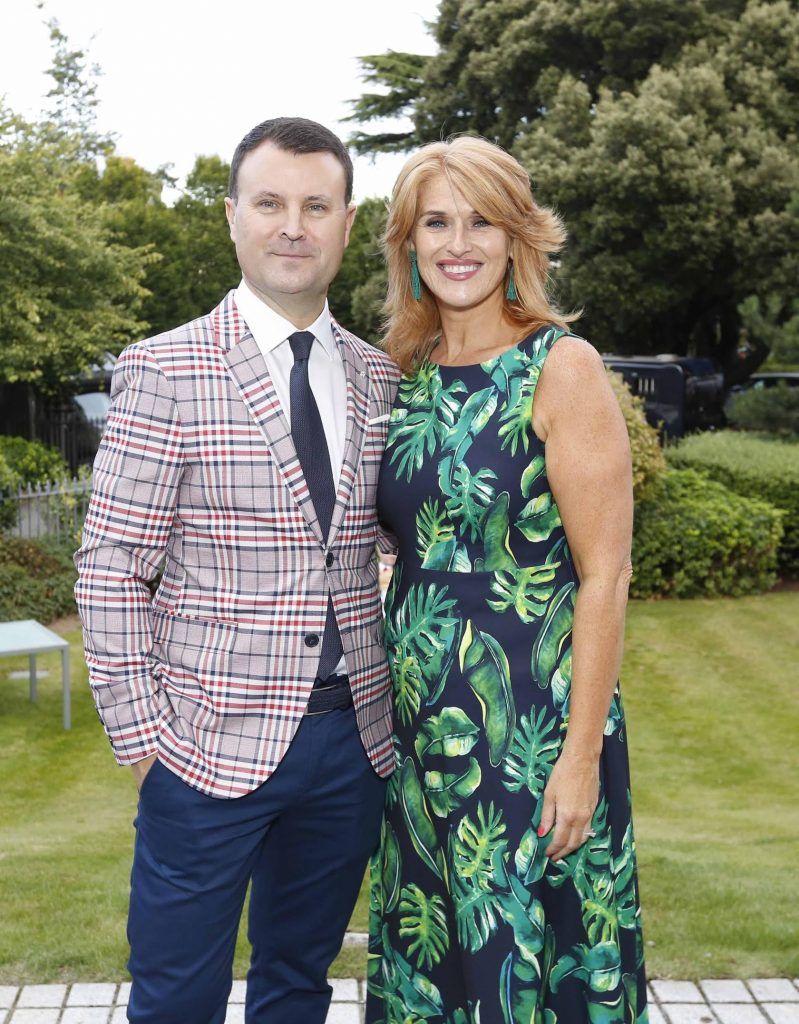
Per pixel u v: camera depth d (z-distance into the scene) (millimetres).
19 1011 2842
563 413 2166
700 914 3471
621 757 2295
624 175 17703
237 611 2154
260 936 2451
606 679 2160
